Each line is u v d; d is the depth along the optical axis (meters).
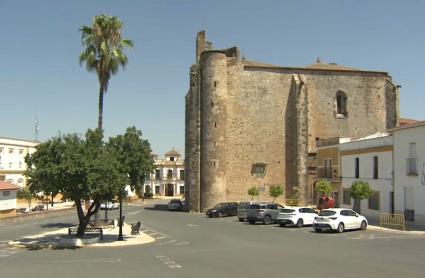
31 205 71.06
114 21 36.69
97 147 28.12
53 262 19.52
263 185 62.81
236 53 64.94
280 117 64.06
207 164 60.94
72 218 49.66
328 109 65.12
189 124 65.38
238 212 45.16
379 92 66.88
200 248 24.09
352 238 27.88
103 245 26.05
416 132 36.09
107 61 36.16
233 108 62.88
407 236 28.62
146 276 15.93
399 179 38.06
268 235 30.55
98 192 26.53
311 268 17.19
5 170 81.81
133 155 29.39
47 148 26.84
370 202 42.50
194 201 61.81
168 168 114.75
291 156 63.88
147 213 59.47
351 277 15.38
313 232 32.25
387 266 17.47
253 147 62.97
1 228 37.75
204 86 62.03
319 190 46.19
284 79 64.62
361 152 44.16
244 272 16.50
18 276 16.16
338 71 65.88
